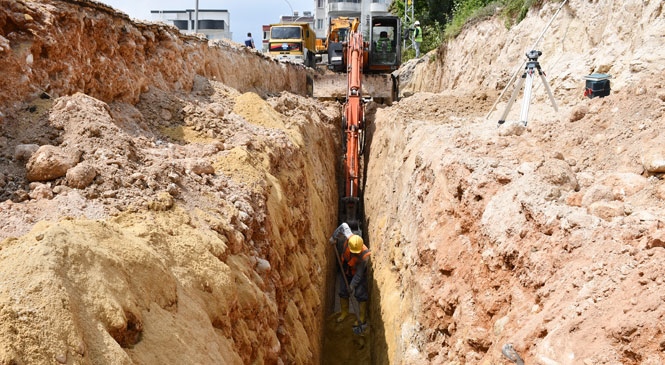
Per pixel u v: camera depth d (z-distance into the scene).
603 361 3.27
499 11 18.67
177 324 3.65
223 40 13.93
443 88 23.50
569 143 6.56
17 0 5.57
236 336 4.44
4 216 3.96
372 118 18.38
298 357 6.16
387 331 8.30
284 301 6.48
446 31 25.56
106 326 3.06
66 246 3.22
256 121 9.52
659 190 4.78
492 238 5.20
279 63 18.00
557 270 4.30
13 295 2.78
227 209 5.55
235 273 4.84
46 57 5.75
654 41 8.71
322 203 11.52
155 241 4.18
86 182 4.58
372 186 14.34
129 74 7.38
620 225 4.20
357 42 16.83
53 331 2.71
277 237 6.68
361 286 11.12
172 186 5.17
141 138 6.46
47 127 5.14
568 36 12.34
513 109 11.71
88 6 6.67
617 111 6.70
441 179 6.98
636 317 3.27
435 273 6.32
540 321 3.95
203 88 9.90
